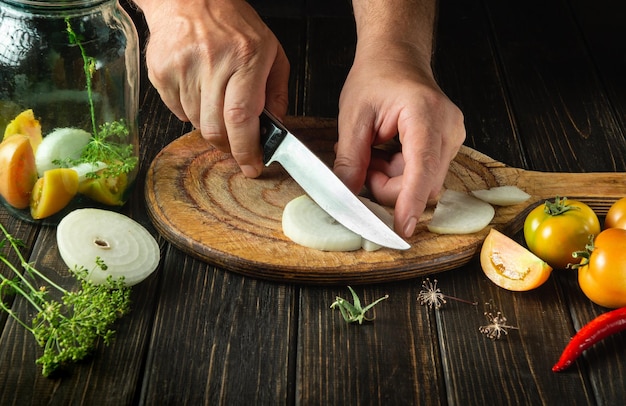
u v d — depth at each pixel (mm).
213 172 937
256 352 777
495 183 953
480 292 842
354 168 886
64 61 822
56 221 866
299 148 872
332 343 789
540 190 947
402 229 848
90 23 826
